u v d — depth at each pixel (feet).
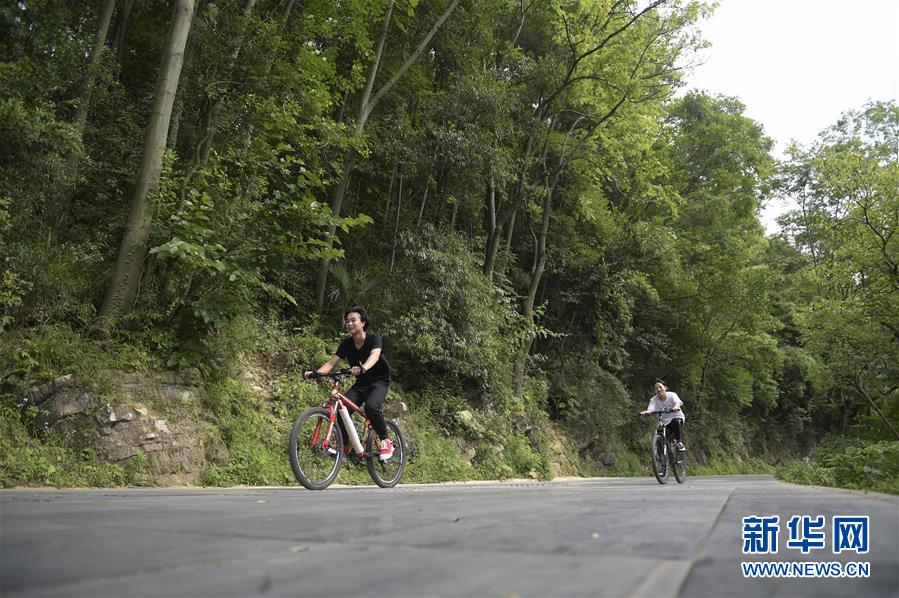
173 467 22.29
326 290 44.29
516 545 5.89
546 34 60.64
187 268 26.09
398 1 45.29
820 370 66.64
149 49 38.45
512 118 53.78
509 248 62.64
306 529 7.25
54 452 19.79
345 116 46.83
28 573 4.53
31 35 24.98
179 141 33.58
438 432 41.11
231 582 4.25
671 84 57.52
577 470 60.80
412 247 44.32
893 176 55.42
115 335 24.66
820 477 25.04
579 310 68.33
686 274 85.35
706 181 97.86
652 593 3.84
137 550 5.59
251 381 30.71
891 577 4.44
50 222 25.67
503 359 50.55
